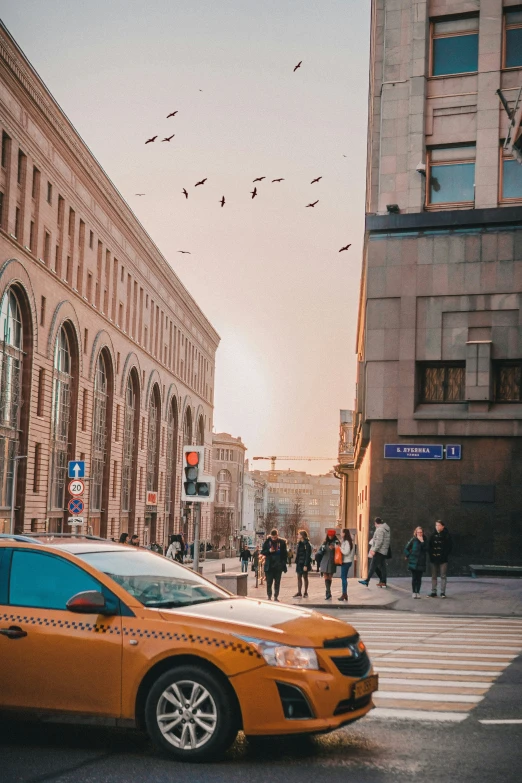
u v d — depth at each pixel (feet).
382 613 61.72
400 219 89.76
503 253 87.20
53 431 160.04
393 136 92.27
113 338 197.06
